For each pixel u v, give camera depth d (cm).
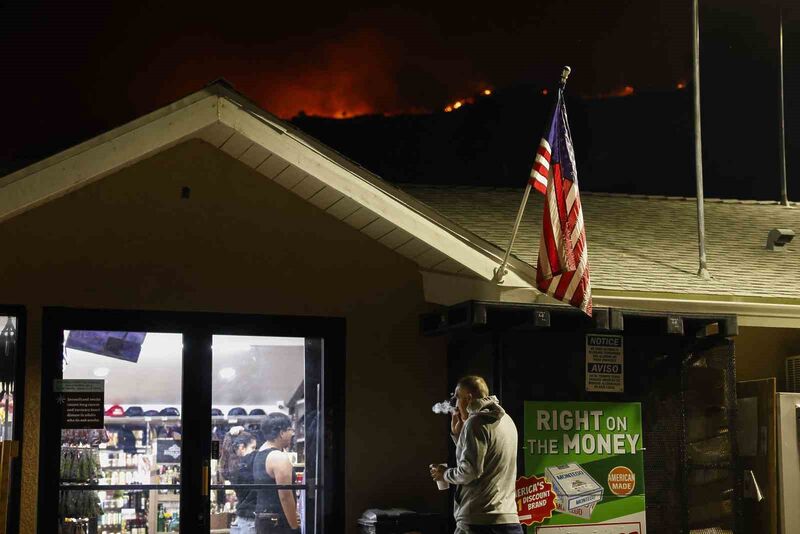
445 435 903
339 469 870
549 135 792
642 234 1077
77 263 824
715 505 849
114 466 810
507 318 820
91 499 802
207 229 862
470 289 838
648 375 846
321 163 789
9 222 813
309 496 862
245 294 865
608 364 833
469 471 677
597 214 1155
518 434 793
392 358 901
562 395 812
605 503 811
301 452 866
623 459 823
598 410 822
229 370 855
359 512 870
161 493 818
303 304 881
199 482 827
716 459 858
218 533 834
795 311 887
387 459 885
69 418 805
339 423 876
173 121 757
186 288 849
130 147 746
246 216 875
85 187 836
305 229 891
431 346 914
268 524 847
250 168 880
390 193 809
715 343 875
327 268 894
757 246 1083
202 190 866
